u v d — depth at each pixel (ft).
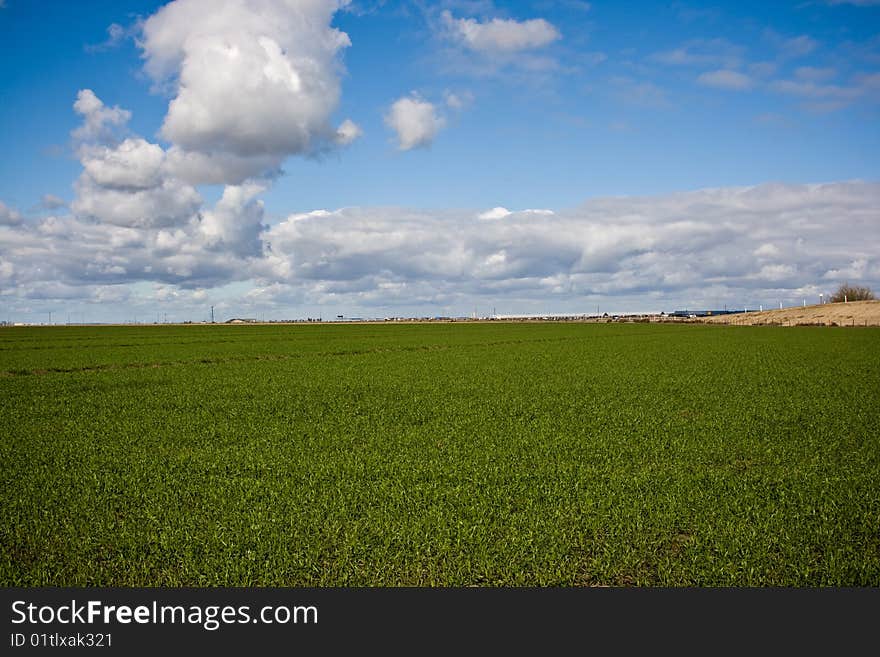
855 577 26.32
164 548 29.19
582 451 49.62
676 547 29.25
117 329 440.45
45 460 47.37
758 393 83.56
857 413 66.95
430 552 28.58
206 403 76.43
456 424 61.72
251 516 33.37
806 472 43.06
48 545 29.99
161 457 48.37
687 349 179.11
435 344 213.05
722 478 40.98
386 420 64.75
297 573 26.81
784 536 30.01
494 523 31.86
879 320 408.46
